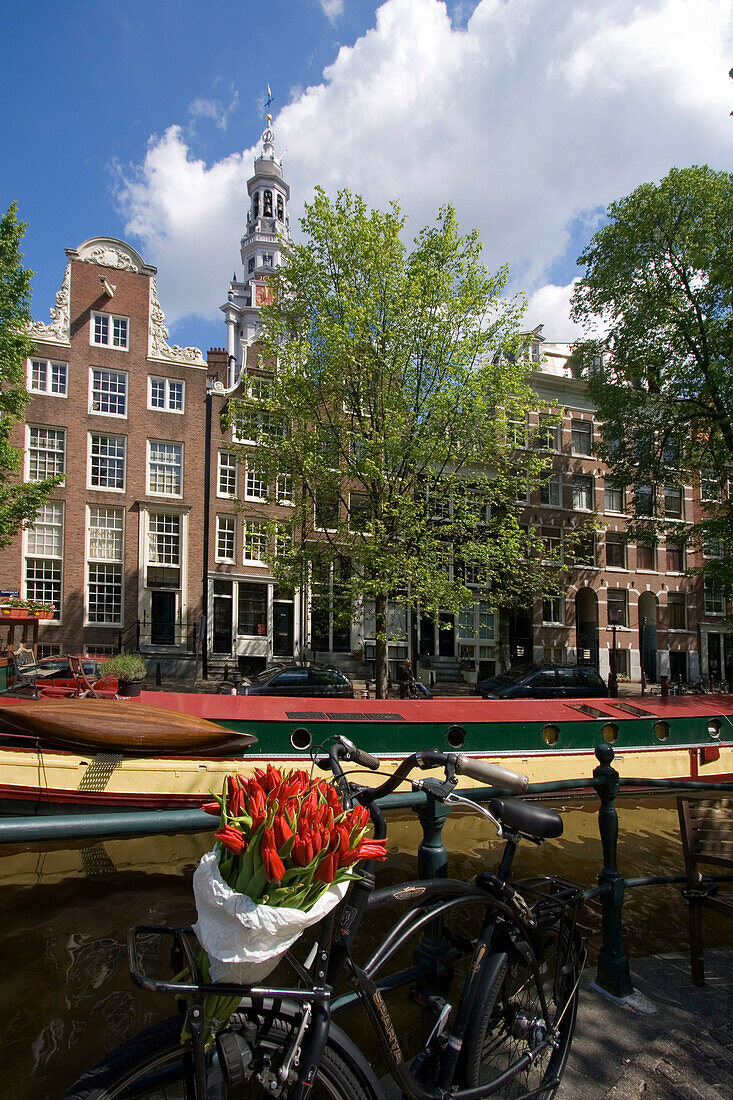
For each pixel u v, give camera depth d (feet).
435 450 49.88
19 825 5.25
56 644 72.38
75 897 19.12
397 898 5.87
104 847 22.48
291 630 84.02
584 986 10.13
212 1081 4.82
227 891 4.34
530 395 51.31
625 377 64.39
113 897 19.16
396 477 50.83
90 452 76.13
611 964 9.93
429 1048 6.55
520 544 52.11
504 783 7.03
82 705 24.97
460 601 49.37
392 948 5.89
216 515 81.71
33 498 52.60
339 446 50.90
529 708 31.50
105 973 14.47
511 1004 7.13
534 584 55.11
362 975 5.47
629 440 65.41
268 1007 5.05
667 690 68.80
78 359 75.92
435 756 6.66
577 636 102.89
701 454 64.95
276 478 52.49
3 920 17.46
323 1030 4.98
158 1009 12.96
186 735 24.64
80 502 74.79
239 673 73.87
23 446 73.00
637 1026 9.14
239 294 240.73
